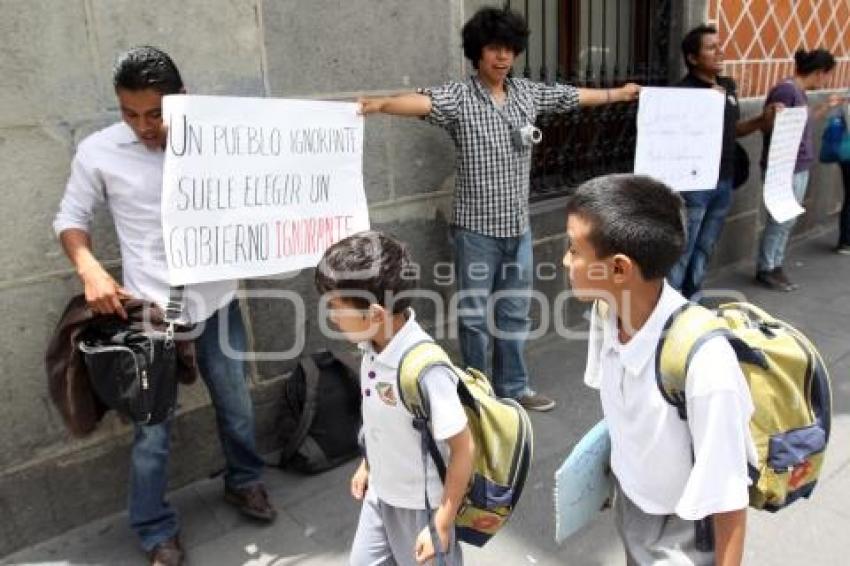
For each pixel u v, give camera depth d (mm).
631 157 4832
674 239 1304
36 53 2336
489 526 1713
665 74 4941
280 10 2873
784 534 2537
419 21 3357
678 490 1381
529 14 4133
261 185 2465
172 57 2621
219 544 2609
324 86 3068
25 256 2420
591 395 3713
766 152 4895
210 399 2979
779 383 1359
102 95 2492
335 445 3043
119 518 2768
